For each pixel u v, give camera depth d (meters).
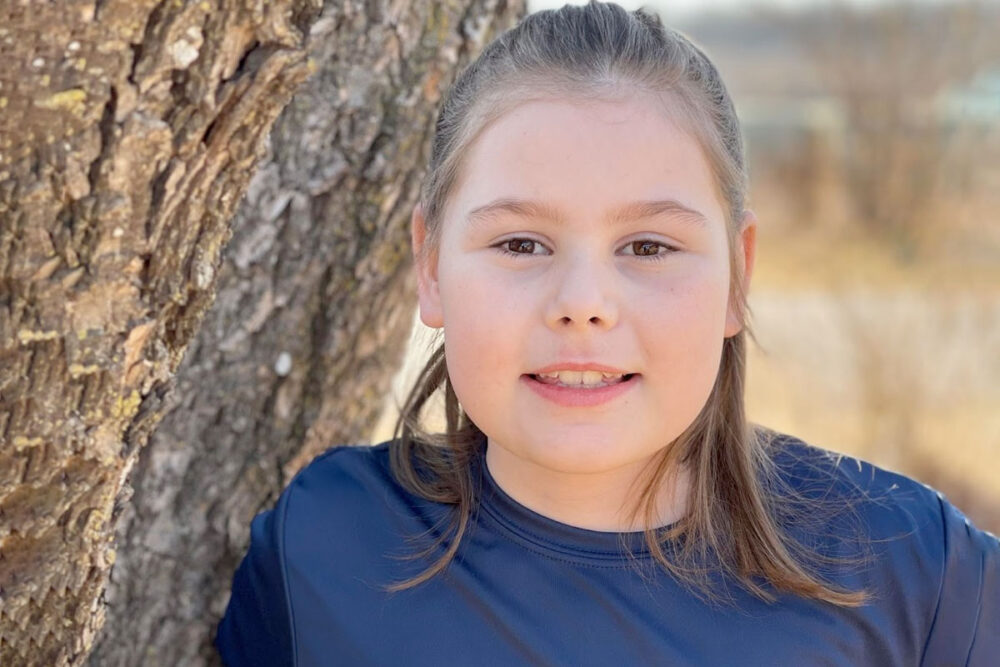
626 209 1.70
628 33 1.83
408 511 1.99
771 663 1.79
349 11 2.13
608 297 1.69
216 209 1.59
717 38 17.73
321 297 2.23
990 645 1.92
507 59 1.85
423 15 2.19
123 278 1.48
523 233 1.74
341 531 1.99
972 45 11.99
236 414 2.21
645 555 1.86
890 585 1.87
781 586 1.84
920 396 7.07
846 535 1.91
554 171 1.71
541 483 1.88
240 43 1.46
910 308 7.84
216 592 2.22
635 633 1.81
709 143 1.84
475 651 1.83
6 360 1.46
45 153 1.37
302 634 1.94
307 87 2.14
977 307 7.63
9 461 1.51
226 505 2.22
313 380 2.26
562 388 1.74
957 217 11.25
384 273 2.27
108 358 1.50
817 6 12.52
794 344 8.59
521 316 1.72
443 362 2.16
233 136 1.54
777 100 17.45
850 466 2.08
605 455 1.73
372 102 2.18
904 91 11.94
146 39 1.38
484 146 1.80
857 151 12.16
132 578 2.14
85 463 1.56
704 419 1.98
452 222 1.84
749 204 2.10
